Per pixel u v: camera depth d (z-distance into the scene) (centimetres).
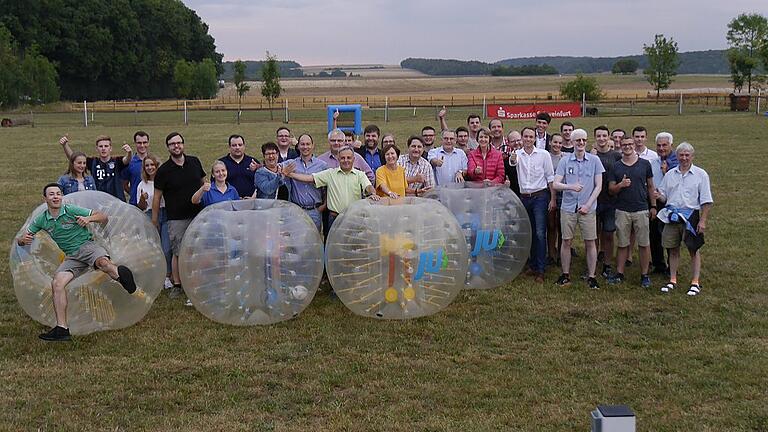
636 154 836
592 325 712
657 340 668
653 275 880
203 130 3297
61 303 662
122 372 609
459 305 777
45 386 582
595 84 5428
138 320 726
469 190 825
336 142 825
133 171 886
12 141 2841
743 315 731
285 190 852
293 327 713
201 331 705
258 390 575
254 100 7131
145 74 9175
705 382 574
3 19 8019
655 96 5775
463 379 589
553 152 917
